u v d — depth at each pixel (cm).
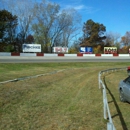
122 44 10519
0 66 2858
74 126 693
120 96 1091
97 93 1303
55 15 6856
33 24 6619
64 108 929
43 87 1447
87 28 8519
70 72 2669
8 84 1416
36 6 6588
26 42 6675
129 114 857
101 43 8581
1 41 6081
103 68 3384
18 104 959
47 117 792
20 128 675
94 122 736
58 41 7194
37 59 4041
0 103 934
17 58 4016
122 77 2319
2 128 671
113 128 474
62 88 1470
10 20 6147
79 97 1165
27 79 1766
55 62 3728
